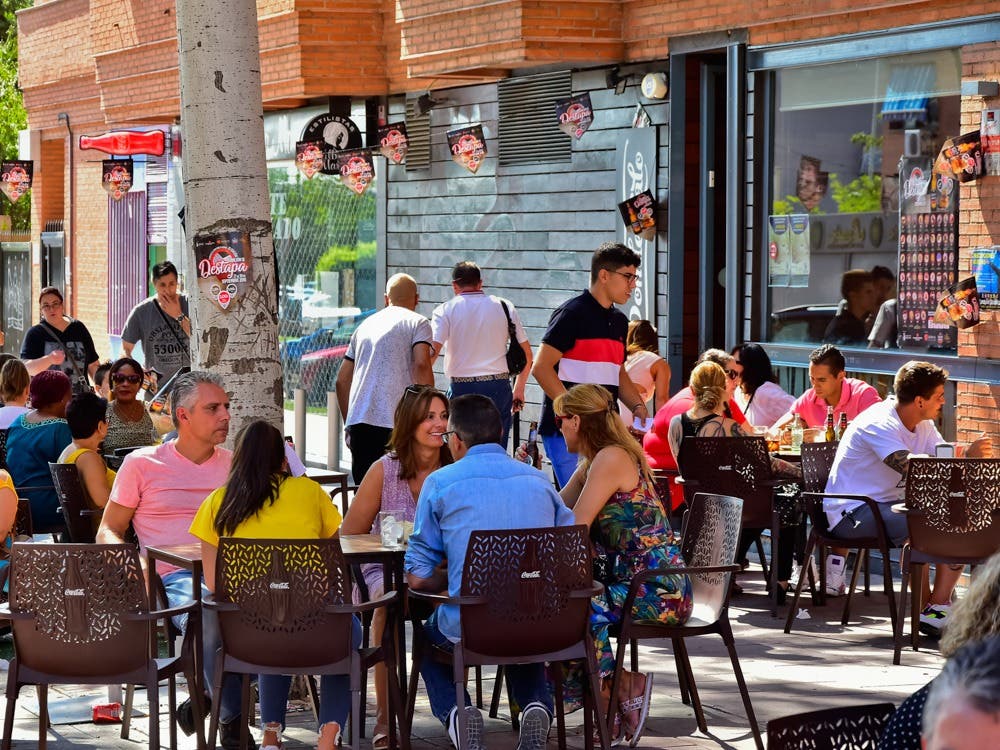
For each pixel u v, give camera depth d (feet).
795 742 21.94
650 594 42.27
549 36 83.46
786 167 76.02
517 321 78.07
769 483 59.93
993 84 64.08
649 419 74.02
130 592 36.58
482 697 48.06
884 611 60.90
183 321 83.30
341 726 39.01
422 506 39.78
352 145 108.88
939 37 66.90
